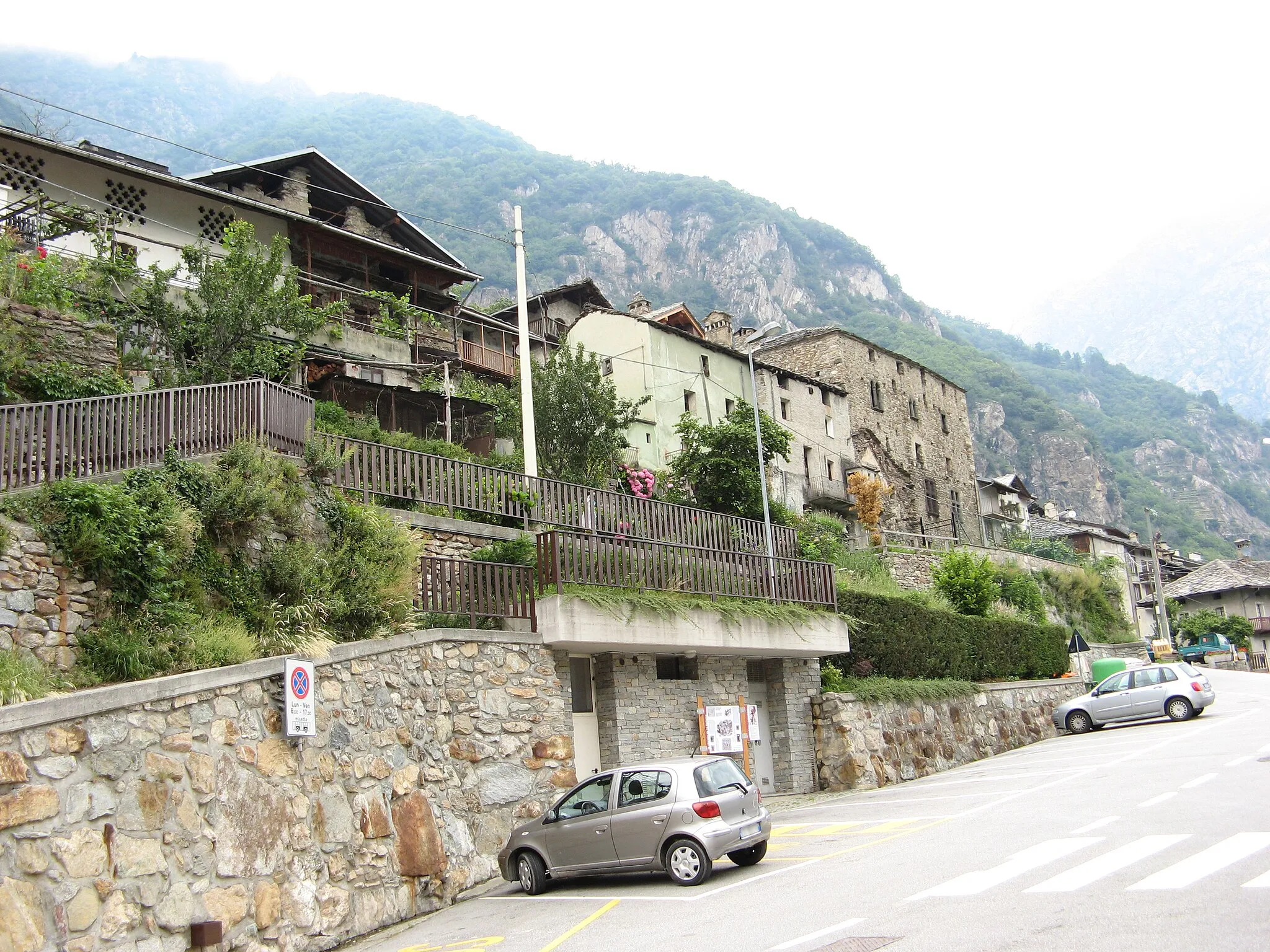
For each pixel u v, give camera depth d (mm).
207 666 11867
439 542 18266
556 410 29609
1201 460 195250
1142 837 12086
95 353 17656
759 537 24828
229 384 15516
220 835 10750
